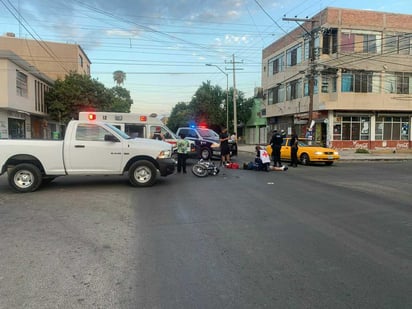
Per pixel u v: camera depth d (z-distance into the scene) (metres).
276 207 7.78
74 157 9.83
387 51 31.75
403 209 7.71
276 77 40.59
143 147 10.31
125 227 6.07
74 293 3.66
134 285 3.86
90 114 15.79
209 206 7.81
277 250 5.00
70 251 4.88
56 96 35.16
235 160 21.45
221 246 5.16
